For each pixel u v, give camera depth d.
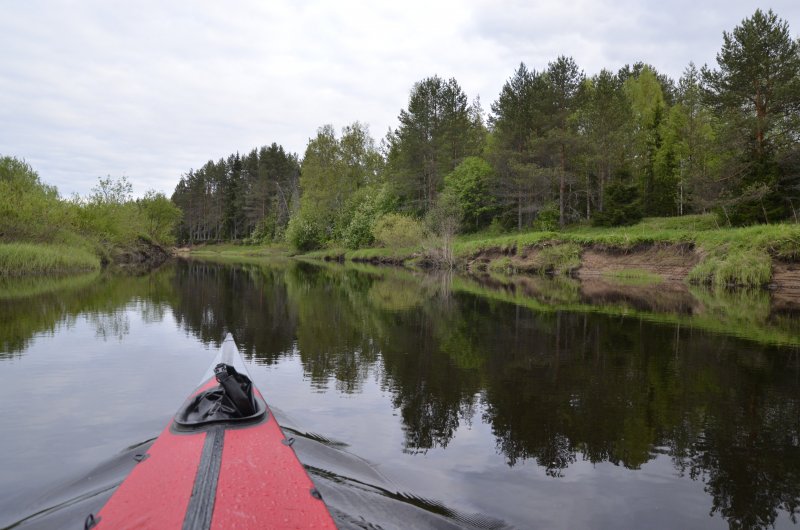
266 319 14.10
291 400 6.81
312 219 62.91
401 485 4.41
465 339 11.26
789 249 21.17
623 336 11.52
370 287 23.91
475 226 48.34
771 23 26.20
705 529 3.85
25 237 32.03
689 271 25.30
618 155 39.56
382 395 7.11
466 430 5.81
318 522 2.98
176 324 13.17
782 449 5.33
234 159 104.94
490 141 56.31
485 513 3.98
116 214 45.41
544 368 8.69
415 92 52.69
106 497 4.15
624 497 4.30
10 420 6.04
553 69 39.44
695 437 5.65
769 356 9.52
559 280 27.81
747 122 25.73
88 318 13.98
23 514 3.90
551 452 5.22
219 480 3.39
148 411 6.42
